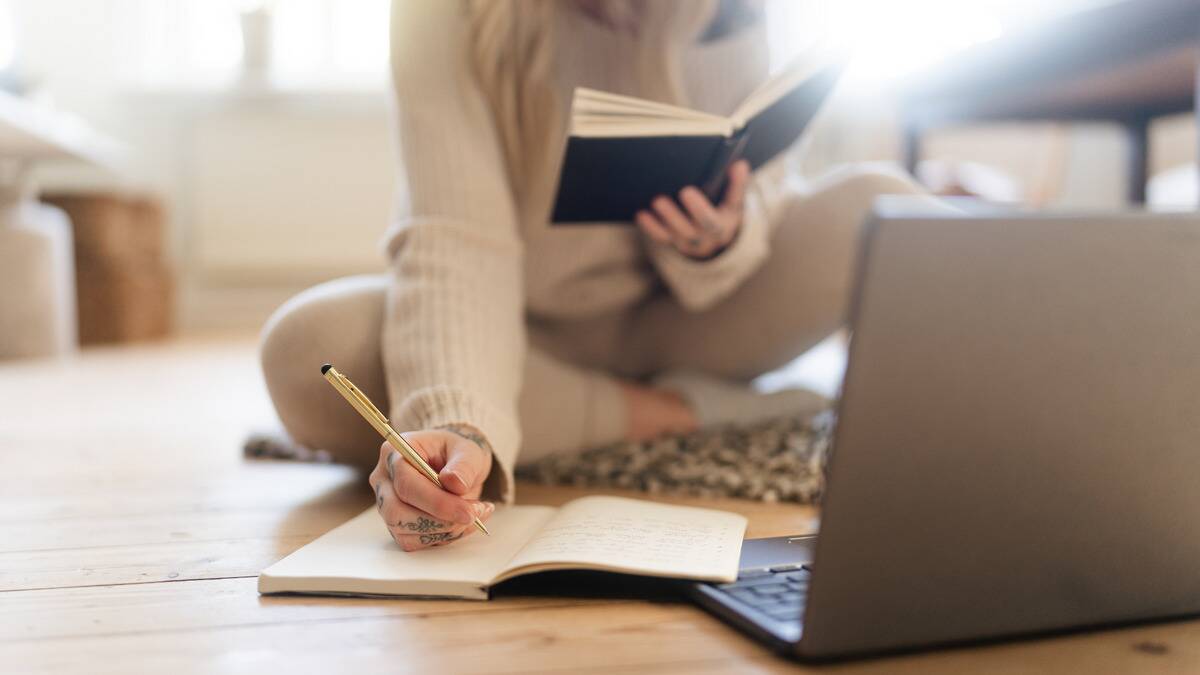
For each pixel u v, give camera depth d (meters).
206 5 4.56
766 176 1.57
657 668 0.67
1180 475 0.71
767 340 1.64
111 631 0.75
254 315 4.58
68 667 0.68
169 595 0.83
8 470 1.45
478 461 0.91
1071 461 0.67
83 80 4.48
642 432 1.50
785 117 1.17
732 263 1.38
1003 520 0.67
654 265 1.58
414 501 0.84
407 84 1.22
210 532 1.06
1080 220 0.63
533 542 0.87
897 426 0.61
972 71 2.51
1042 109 2.80
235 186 4.49
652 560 0.81
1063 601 0.71
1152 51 1.91
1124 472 0.69
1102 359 0.66
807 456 1.37
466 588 0.81
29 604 0.81
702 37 1.48
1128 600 0.74
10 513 1.16
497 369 1.08
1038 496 0.67
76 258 3.70
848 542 0.63
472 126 1.23
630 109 1.02
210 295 4.57
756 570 0.82
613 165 1.09
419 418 0.99
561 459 1.39
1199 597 0.76
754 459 1.37
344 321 1.19
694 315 1.67
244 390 2.47
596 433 1.45
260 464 1.48
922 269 0.59
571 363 1.68
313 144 4.50
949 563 0.66
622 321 1.69
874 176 1.56
